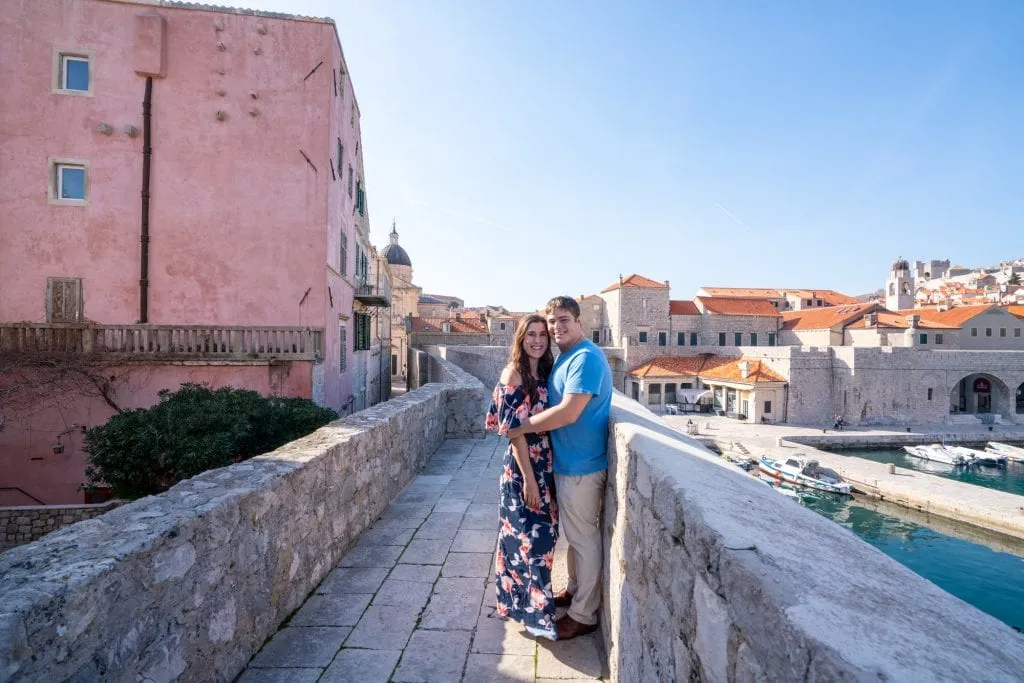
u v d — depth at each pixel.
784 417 43.06
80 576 1.85
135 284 15.45
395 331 54.81
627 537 2.37
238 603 2.84
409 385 41.28
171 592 2.32
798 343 56.97
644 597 2.05
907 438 38.25
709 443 35.62
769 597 1.04
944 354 44.00
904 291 64.50
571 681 2.73
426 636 3.17
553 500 3.13
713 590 1.34
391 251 61.56
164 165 15.53
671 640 1.70
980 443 38.81
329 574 4.05
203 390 13.34
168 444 10.41
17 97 14.98
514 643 3.08
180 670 2.36
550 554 3.08
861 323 52.19
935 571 18.95
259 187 15.98
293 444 4.30
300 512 3.62
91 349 14.80
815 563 1.18
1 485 14.27
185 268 15.62
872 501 25.98
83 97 15.18
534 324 3.06
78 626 1.81
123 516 2.47
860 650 0.81
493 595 3.71
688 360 53.34
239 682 2.75
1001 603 17.03
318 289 16.25
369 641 3.12
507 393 3.05
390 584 3.88
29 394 14.23
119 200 15.34
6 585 1.74
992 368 44.66
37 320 14.98
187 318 15.60
